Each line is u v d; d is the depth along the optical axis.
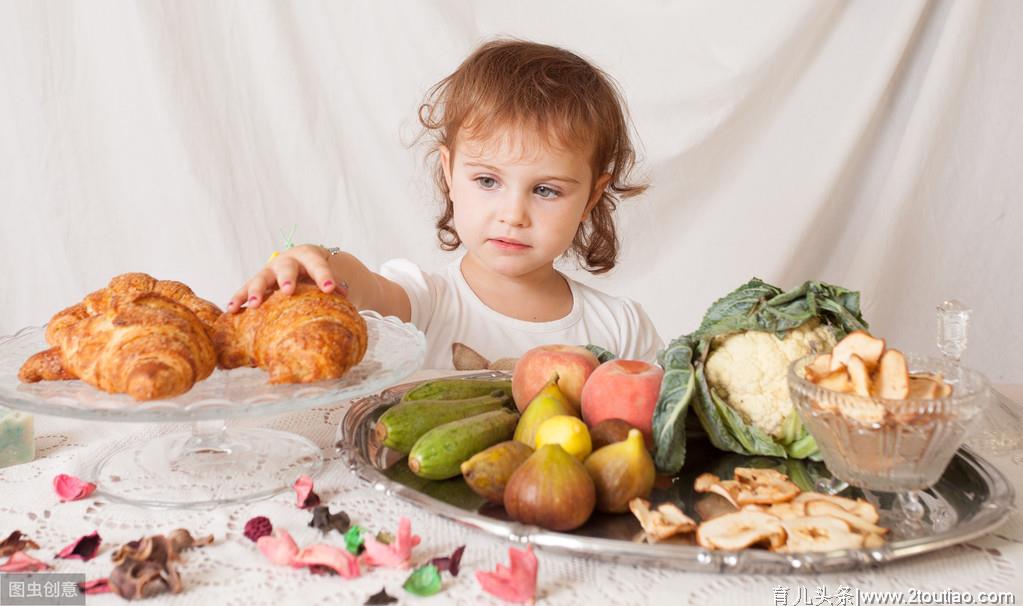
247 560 0.81
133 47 2.42
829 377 0.88
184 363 0.94
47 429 1.11
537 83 1.59
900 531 0.85
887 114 2.54
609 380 1.04
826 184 2.50
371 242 2.58
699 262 2.58
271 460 1.02
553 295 1.90
